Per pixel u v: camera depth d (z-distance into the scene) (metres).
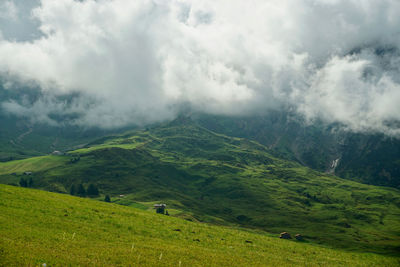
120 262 32.06
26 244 32.81
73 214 51.31
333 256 55.31
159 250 38.84
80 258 31.30
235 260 39.91
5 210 45.56
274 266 40.78
